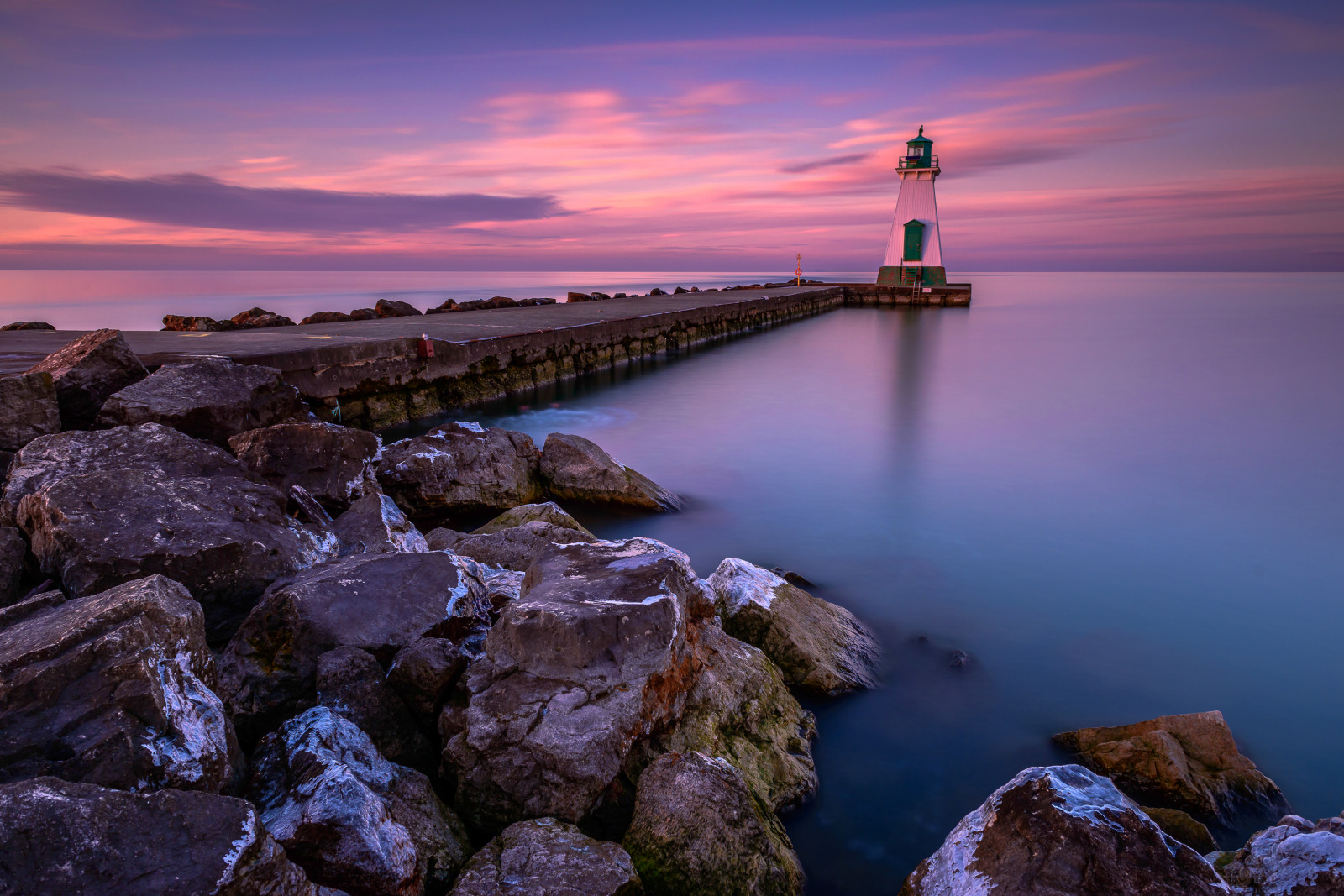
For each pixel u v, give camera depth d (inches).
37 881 84.9
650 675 157.3
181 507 191.0
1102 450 581.0
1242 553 370.0
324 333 672.4
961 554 363.6
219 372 299.6
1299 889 123.5
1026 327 1708.9
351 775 122.9
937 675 248.8
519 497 384.2
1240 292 3752.5
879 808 184.5
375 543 232.1
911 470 518.3
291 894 99.6
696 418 692.7
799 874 155.5
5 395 246.5
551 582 176.2
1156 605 311.4
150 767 109.5
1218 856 148.5
